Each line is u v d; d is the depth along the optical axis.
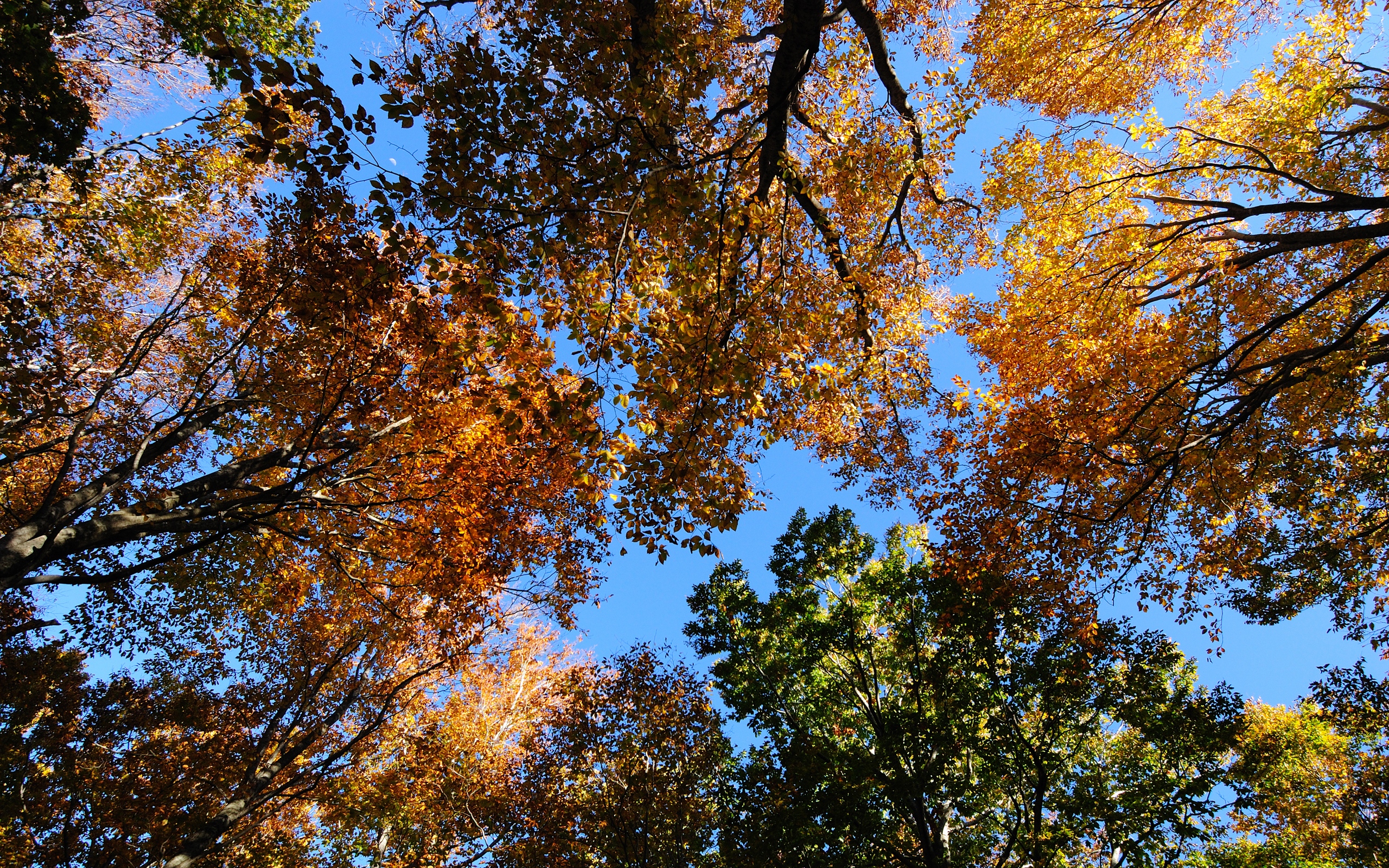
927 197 13.24
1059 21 12.24
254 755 12.48
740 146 9.26
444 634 10.73
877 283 11.86
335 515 10.34
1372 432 10.45
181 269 12.84
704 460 7.34
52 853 10.45
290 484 8.62
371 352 9.23
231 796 11.76
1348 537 10.16
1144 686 10.27
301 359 9.37
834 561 14.01
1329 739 12.29
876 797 11.16
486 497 10.02
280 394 9.48
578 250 7.09
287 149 5.65
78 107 8.30
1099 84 12.92
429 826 14.49
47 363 9.16
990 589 10.80
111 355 11.79
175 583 11.56
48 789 11.07
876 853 10.66
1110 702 10.39
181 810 11.48
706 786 12.54
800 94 12.63
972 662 11.11
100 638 11.15
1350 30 10.98
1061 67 12.93
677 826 11.81
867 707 13.16
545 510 10.85
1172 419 9.70
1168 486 9.61
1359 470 10.25
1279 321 8.43
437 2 9.70
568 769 12.91
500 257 6.68
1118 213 12.55
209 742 12.41
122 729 12.16
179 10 10.54
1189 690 10.59
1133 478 10.41
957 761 11.39
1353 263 10.58
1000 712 10.89
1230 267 9.77
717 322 7.64
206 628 12.66
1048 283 12.41
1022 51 12.91
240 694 13.52
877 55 11.59
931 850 10.61
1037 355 12.07
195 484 8.45
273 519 10.04
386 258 6.93
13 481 10.37
